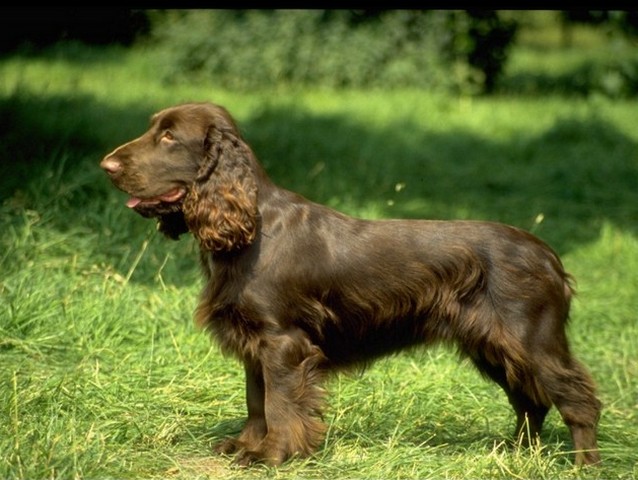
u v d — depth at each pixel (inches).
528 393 241.0
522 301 236.8
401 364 304.8
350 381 285.1
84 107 611.5
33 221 360.5
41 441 222.7
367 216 455.5
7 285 315.9
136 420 247.3
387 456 232.8
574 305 389.7
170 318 321.7
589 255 468.1
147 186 232.5
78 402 253.1
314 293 235.0
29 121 480.1
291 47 981.2
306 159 595.5
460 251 238.5
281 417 230.4
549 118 819.4
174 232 247.8
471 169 649.6
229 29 985.5
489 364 254.8
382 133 722.2
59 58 986.7
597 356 340.2
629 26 721.6
